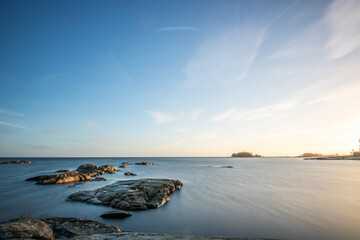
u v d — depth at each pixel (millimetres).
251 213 19172
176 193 28672
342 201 23469
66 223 13312
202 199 24938
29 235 8641
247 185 35875
